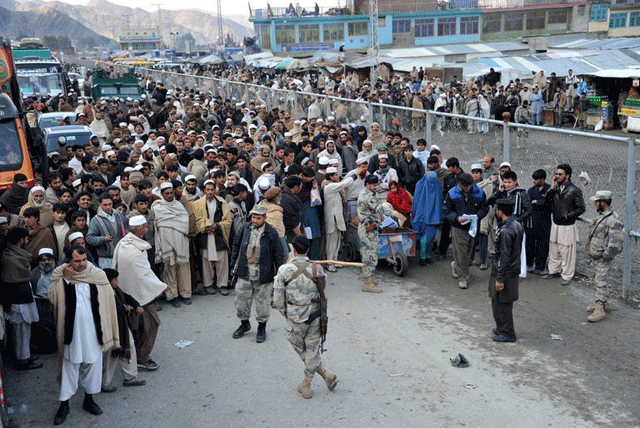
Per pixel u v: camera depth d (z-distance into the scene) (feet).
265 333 29.45
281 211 33.47
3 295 25.05
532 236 35.96
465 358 26.35
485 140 42.55
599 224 29.84
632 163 31.55
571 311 31.35
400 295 34.35
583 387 24.08
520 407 22.77
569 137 37.22
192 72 165.37
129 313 24.79
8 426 22.35
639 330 28.91
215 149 46.91
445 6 225.97
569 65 127.75
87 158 42.22
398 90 105.91
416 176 41.11
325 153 44.47
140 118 66.90
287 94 76.74
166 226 32.45
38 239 29.12
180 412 23.34
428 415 22.44
